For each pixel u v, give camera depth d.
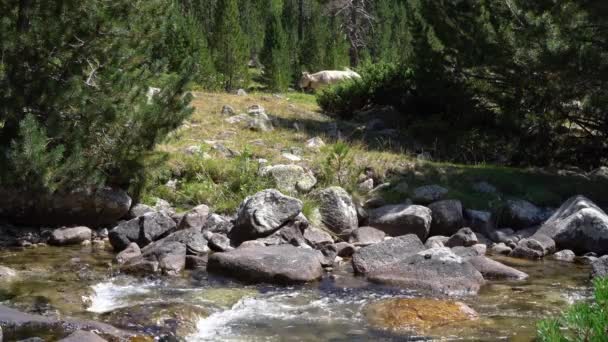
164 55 20.02
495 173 12.85
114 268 8.58
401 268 8.44
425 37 16.56
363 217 11.27
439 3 15.69
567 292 8.06
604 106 13.79
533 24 13.35
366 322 6.85
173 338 6.21
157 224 9.76
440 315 6.96
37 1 9.99
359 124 17.38
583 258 10.08
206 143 13.41
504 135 15.19
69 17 10.01
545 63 13.12
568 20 13.08
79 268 8.49
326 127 16.47
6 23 9.63
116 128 10.60
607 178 13.20
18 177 9.44
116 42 10.47
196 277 8.37
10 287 7.50
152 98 11.10
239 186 11.70
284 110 18.45
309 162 12.65
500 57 14.45
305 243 9.68
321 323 6.80
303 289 8.02
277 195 10.05
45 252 9.30
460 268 8.28
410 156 14.02
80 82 10.12
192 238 9.18
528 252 10.02
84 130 10.20
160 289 7.79
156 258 8.66
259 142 14.04
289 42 33.72
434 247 8.99
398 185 12.19
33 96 9.84
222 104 17.86
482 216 11.33
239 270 8.30
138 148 11.00
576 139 14.77
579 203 10.80
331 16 39.41
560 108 14.51
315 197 11.14
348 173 12.38
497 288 8.22
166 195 11.50
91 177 10.09
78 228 10.04
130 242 9.55
